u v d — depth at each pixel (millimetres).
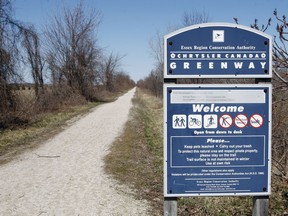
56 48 31500
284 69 4469
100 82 38875
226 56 3449
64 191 6711
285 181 5656
